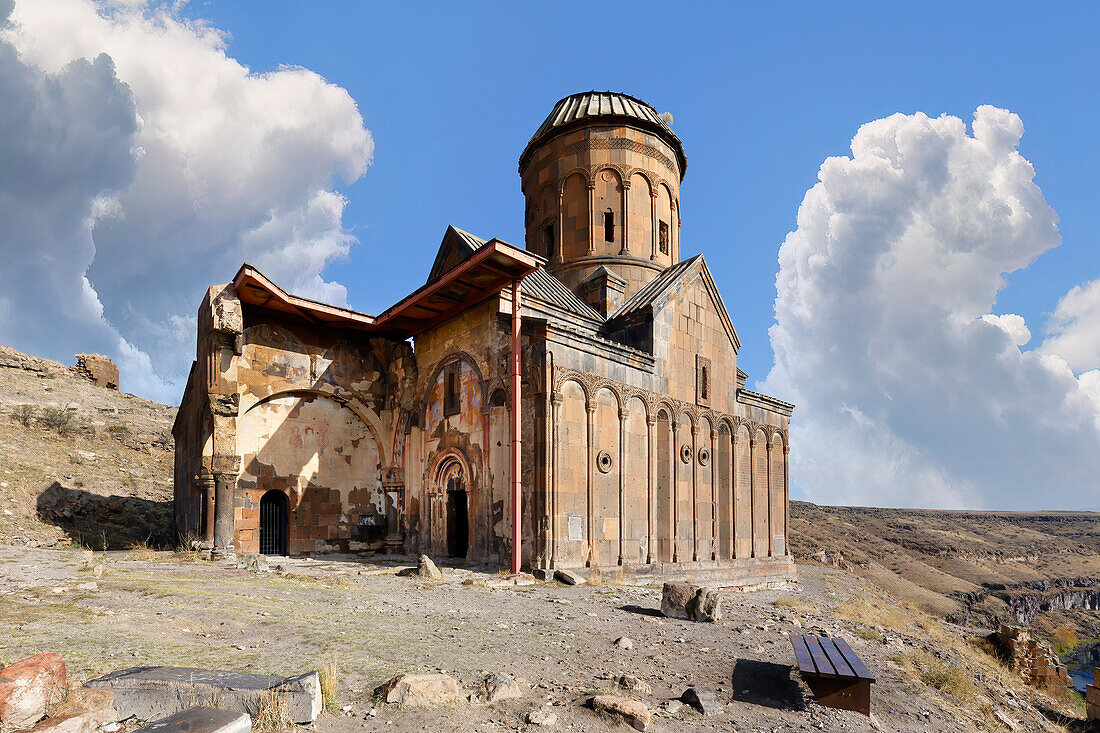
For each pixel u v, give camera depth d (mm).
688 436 22984
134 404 45594
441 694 6152
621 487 19609
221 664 6594
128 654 6613
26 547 18625
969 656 15070
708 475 23797
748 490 26156
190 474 22219
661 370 22094
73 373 47469
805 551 57094
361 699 6066
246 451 21000
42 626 7535
